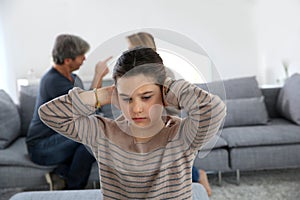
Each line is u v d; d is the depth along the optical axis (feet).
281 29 13.16
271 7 13.19
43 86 8.75
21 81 12.59
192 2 13.32
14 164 8.92
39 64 13.23
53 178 9.12
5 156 9.02
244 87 11.35
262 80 13.74
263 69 13.67
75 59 8.54
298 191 9.29
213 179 10.23
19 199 5.88
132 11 13.26
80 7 13.12
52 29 13.14
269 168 9.68
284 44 13.17
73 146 8.81
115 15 13.25
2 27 12.97
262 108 10.84
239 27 13.46
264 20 13.33
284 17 13.04
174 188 3.65
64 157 8.86
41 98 8.84
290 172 10.49
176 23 13.42
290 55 13.10
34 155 8.93
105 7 13.19
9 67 13.16
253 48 13.56
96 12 13.19
